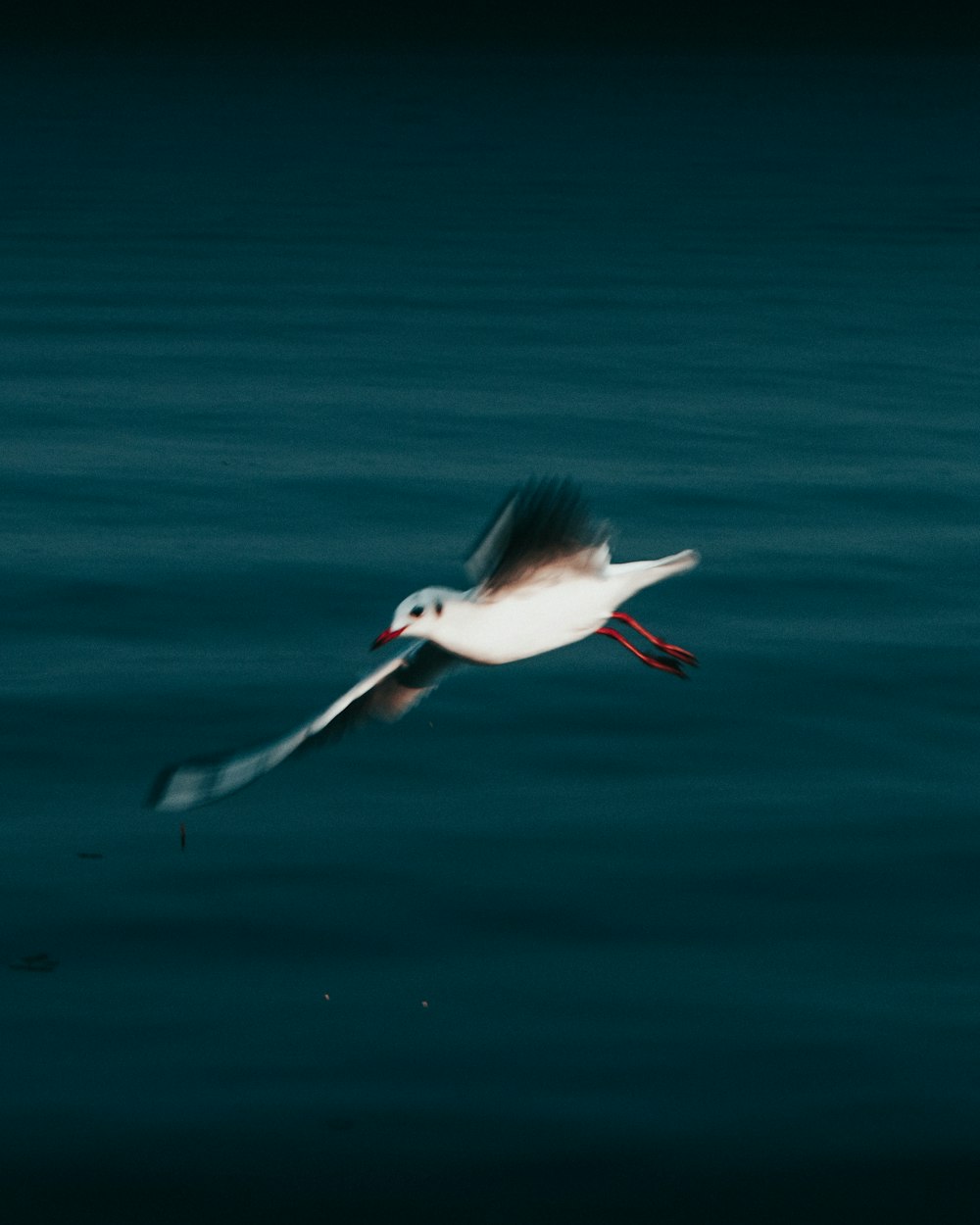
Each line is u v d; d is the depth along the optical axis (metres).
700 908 11.89
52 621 16.91
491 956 11.32
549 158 65.38
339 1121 9.84
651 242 45.00
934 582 18.53
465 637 7.36
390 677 7.98
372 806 13.20
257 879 12.12
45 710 14.76
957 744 14.45
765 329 33.28
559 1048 10.47
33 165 58.91
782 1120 9.91
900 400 27.25
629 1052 10.44
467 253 42.75
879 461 23.45
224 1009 10.75
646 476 22.45
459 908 11.81
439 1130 9.78
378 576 18.44
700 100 90.69
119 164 60.12
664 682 15.56
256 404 26.27
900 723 14.84
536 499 7.21
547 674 15.64
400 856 12.45
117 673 15.61
